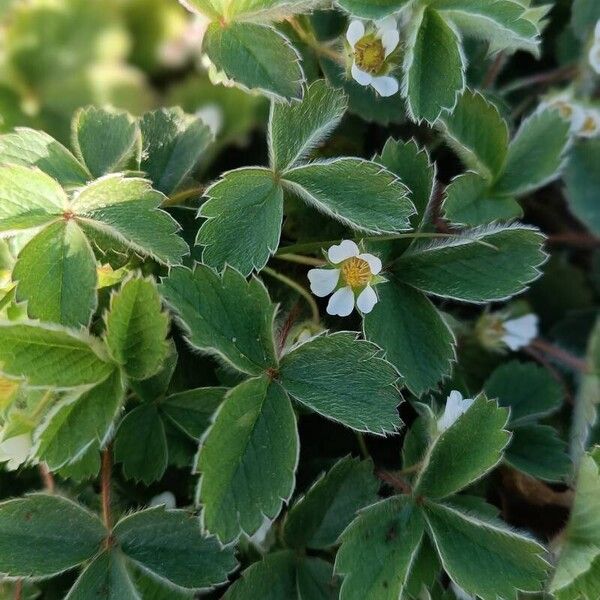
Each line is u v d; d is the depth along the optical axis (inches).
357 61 8.4
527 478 9.1
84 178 8.4
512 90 10.4
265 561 8.1
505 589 7.9
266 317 7.8
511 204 9.0
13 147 8.2
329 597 8.3
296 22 8.9
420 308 8.4
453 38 8.3
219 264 8.0
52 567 7.7
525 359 9.8
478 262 8.5
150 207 7.9
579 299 10.4
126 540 8.0
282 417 7.7
